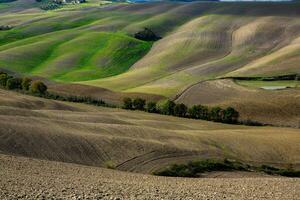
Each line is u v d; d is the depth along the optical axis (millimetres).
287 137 73750
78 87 124938
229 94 112438
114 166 52469
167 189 29469
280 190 33219
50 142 54344
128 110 97938
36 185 26266
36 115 70062
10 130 54531
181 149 61406
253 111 99062
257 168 57750
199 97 112188
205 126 84688
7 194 23031
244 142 69125
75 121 71500
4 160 39094
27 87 113750
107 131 64875
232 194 29438
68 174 36062
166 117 91750
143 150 58406
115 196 24469
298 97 105062
